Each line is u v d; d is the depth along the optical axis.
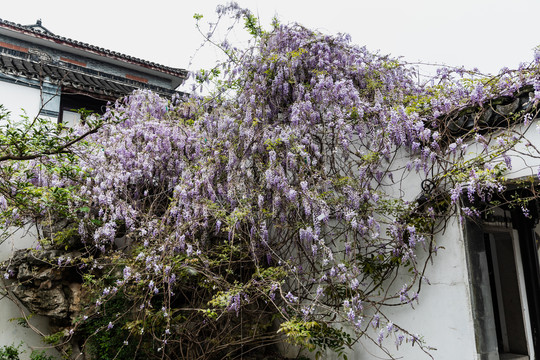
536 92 2.86
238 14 4.95
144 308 4.06
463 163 3.30
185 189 3.95
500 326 4.05
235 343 4.18
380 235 4.05
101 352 4.18
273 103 4.57
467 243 3.43
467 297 3.37
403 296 3.52
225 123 4.47
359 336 3.65
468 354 3.30
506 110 3.17
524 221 4.11
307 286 4.20
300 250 4.20
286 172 4.01
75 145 4.14
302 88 4.37
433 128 3.64
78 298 4.31
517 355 3.93
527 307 3.98
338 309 3.89
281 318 4.48
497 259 4.17
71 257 4.30
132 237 4.46
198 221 3.91
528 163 3.09
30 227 4.61
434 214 3.59
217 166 4.22
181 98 5.70
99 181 4.41
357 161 4.24
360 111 3.94
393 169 4.05
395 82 4.45
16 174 4.03
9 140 3.15
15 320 4.35
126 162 4.60
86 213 4.35
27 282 4.25
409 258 3.72
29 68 6.52
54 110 6.23
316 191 3.78
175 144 4.81
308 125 4.18
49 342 4.16
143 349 4.27
